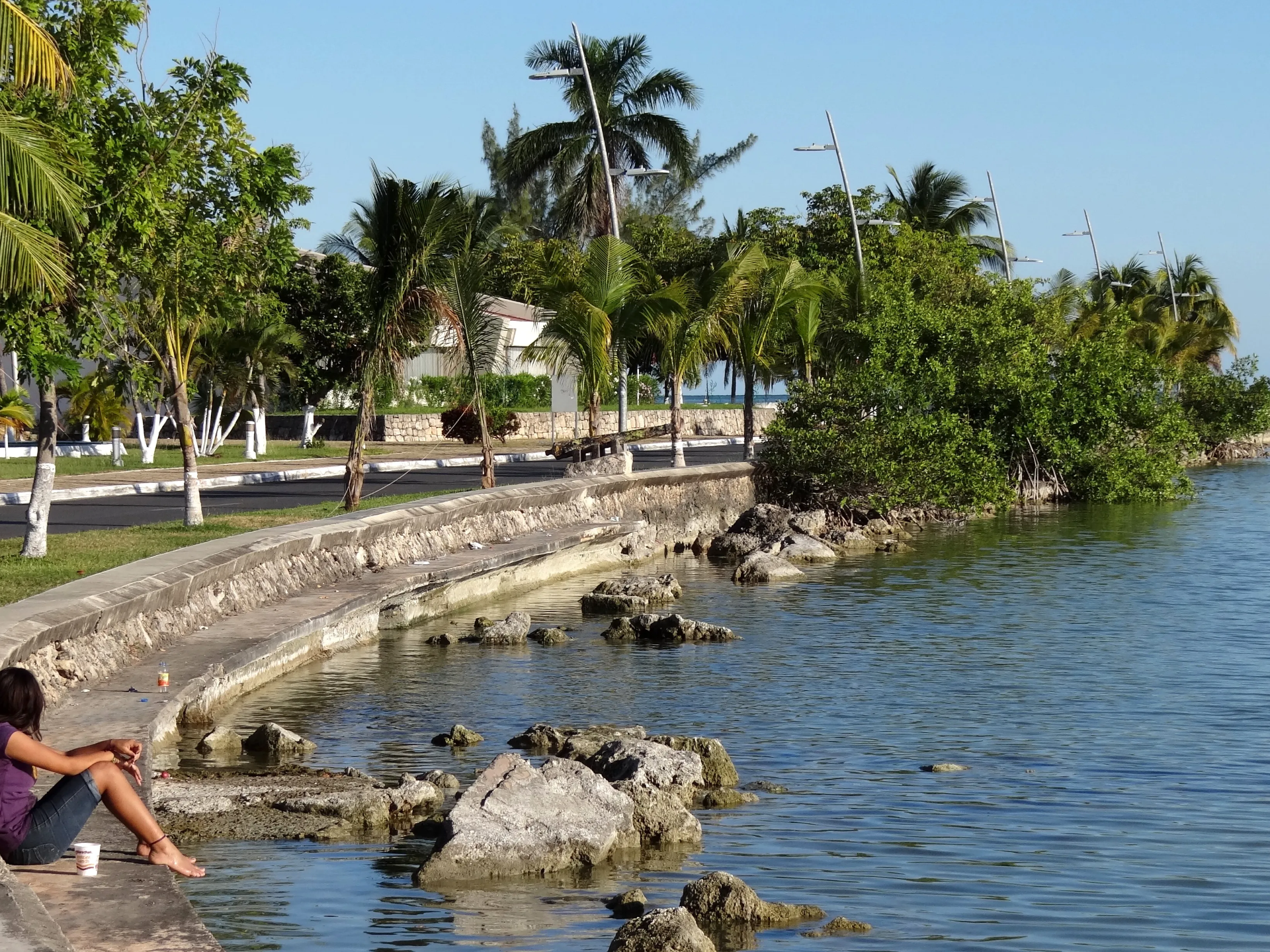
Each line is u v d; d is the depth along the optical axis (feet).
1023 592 80.18
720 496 115.03
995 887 29.58
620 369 115.55
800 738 44.27
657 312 109.70
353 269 178.81
